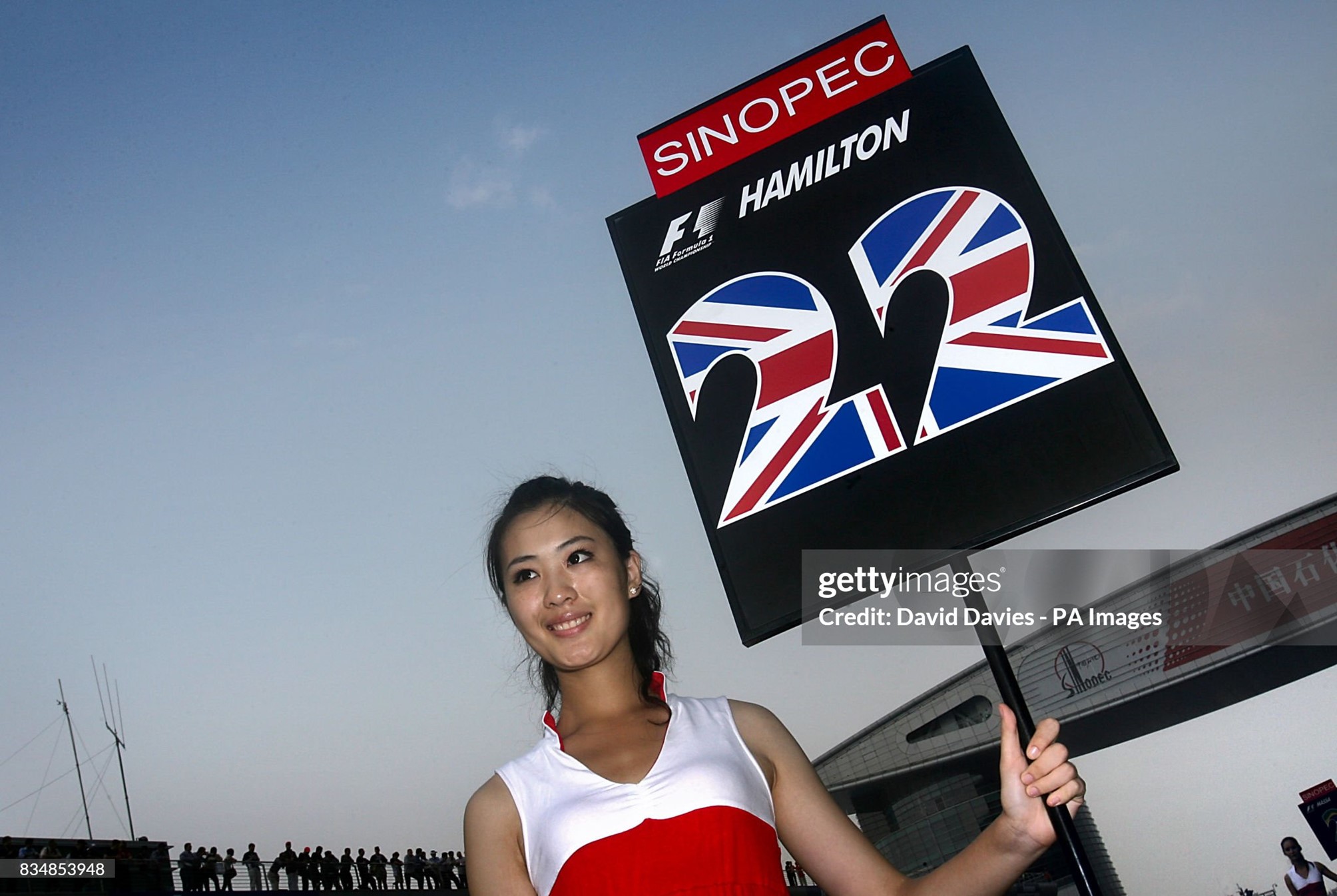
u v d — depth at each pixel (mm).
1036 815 1992
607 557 2426
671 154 4051
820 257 3715
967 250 3553
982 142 3699
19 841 17984
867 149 3826
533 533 2424
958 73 3836
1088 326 3309
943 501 3252
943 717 32469
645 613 2605
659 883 1903
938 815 33594
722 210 3906
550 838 2020
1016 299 3424
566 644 2324
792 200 3848
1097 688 28000
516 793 2166
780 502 3416
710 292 3787
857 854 2162
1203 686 26453
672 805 2000
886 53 3947
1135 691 26984
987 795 33000
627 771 2115
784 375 3580
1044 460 3209
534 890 2068
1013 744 2047
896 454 3357
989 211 3582
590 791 2076
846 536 3307
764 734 2287
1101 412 3205
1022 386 3311
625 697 2361
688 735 2180
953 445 3312
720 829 1968
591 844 1967
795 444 3473
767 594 3316
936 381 3406
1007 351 3367
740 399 3600
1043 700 29391
